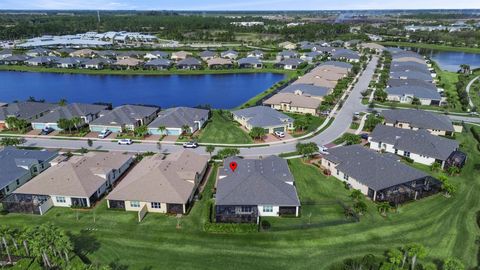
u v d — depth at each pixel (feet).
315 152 260.21
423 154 250.57
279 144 290.15
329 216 187.42
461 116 364.99
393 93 417.28
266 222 181.68
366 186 206.69
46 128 319.47
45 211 193.57
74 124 315.78
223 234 172.65
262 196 190.19
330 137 304.50
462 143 289.94
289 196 191.93
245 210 188.44
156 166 215.31
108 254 158.51
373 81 515.09
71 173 207.92
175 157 235.61
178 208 190.29
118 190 197.26
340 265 150.61
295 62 635.66
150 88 513.86
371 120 317.22
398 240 167.12
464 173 235.61
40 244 143.13
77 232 174.70
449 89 476.13
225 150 253.24
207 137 306.96
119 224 181.06
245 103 413.80
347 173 220.23
